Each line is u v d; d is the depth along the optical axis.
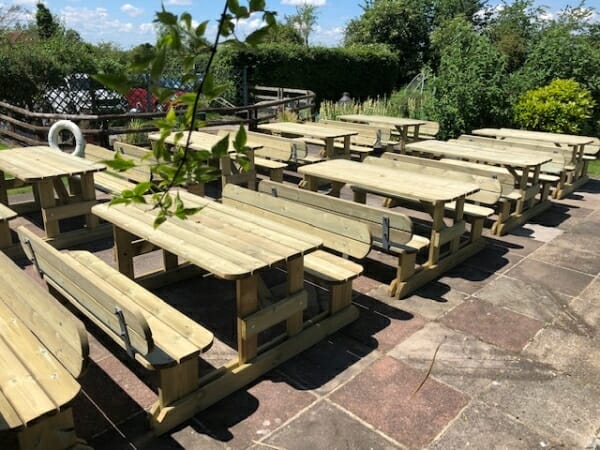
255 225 3.36
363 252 3.46
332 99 20.88
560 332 3.52
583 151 7.89
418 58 30.84
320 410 2.71
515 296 4.07
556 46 11.16
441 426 2.59
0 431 1.81
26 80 12.57
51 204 4.90
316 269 3.48
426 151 6.50
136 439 2.49
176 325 2.70
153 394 2.82
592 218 6.25
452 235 4.45
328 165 5.35
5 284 2.63
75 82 13.13
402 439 2.51
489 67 10.60
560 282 4.34
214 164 7.09
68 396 1.99
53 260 2.85
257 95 17.77
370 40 31.16
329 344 3.35
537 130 9.98
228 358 3.17
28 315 2.41
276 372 3.04
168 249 2.94
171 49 1.01
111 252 4.95
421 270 4.25
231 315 3.71
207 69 1.08
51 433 2.06
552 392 2.87
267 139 7.56
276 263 2.76
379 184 4.48
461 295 4.07
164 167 1.19
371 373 3.04
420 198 4.10
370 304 3.91
